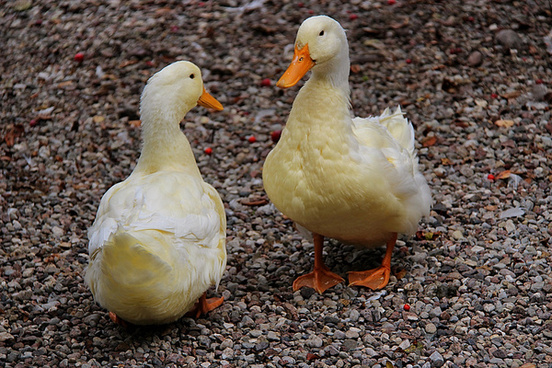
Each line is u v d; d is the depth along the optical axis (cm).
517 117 878
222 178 798
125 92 957
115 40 1071
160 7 1157
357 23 1087
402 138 640
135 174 573
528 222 682
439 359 513
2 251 668
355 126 595
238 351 532
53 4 1172
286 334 550
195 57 1028
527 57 1003
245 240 689
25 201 753
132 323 551
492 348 525
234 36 1072
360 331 550
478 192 739
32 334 553
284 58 1020
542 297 576
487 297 584
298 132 557
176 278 485
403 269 626
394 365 511
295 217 579
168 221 497
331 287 611
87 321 568
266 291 612
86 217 727
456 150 819
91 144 858
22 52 1060
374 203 554
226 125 894
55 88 973
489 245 654
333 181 546
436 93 934
